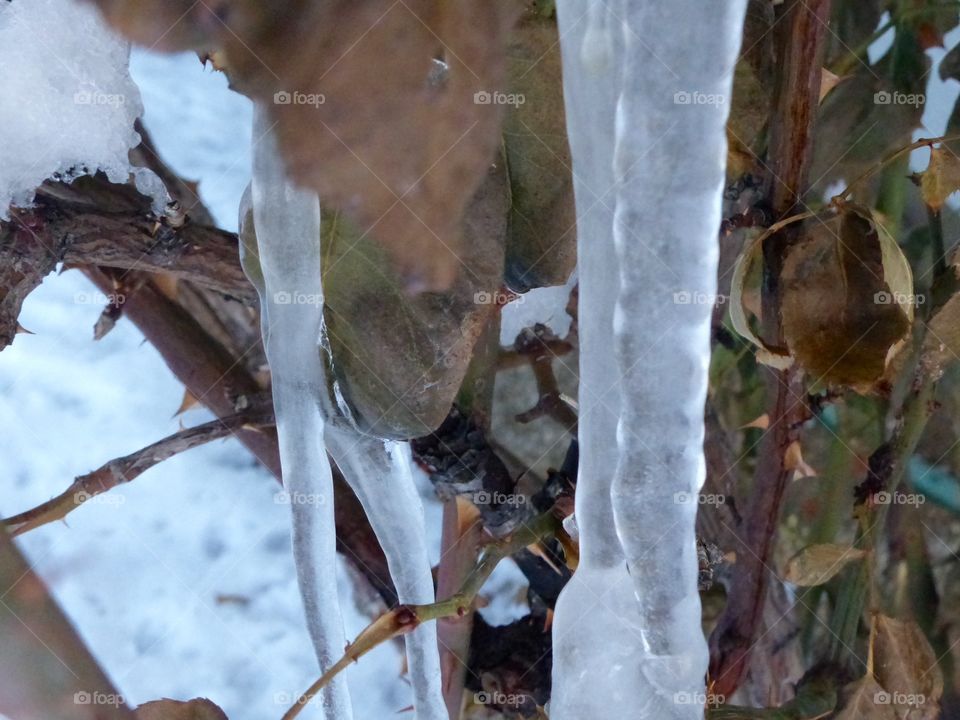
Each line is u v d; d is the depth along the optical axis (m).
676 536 0.26
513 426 0.50
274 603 0.55
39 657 0.18
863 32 0.44
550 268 0.32
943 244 0.40
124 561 0.52
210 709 0.36
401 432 0.31
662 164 0.24
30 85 0.34
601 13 0.25
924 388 0.39
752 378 0.48
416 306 0.30
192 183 0.45
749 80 0.36
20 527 0.39
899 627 0.38
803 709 0.39
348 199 0.25
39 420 0.54
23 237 0.35
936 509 0.50
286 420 0.31
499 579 0.53
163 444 0.41
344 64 0.24
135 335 0.58
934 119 0.42
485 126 0.25
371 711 0.48
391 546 0.34
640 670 0.29
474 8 0.25
